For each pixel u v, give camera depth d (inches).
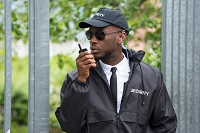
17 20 231.8
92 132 129.4
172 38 146.6
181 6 146.5
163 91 137.3
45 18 135.3
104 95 130.6
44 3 135.2
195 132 148.1
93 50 130.5
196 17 147.3
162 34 148.3
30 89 135.0
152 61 192.5
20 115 375.2
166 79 146.6
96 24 128.7
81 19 233.1
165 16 146.7
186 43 147.2
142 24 214.7
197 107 148.0
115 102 130.7
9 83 131.9
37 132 135.2
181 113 148.0
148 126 136.7
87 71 124.3
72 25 236.8
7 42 132.0
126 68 135.9
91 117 129.0
